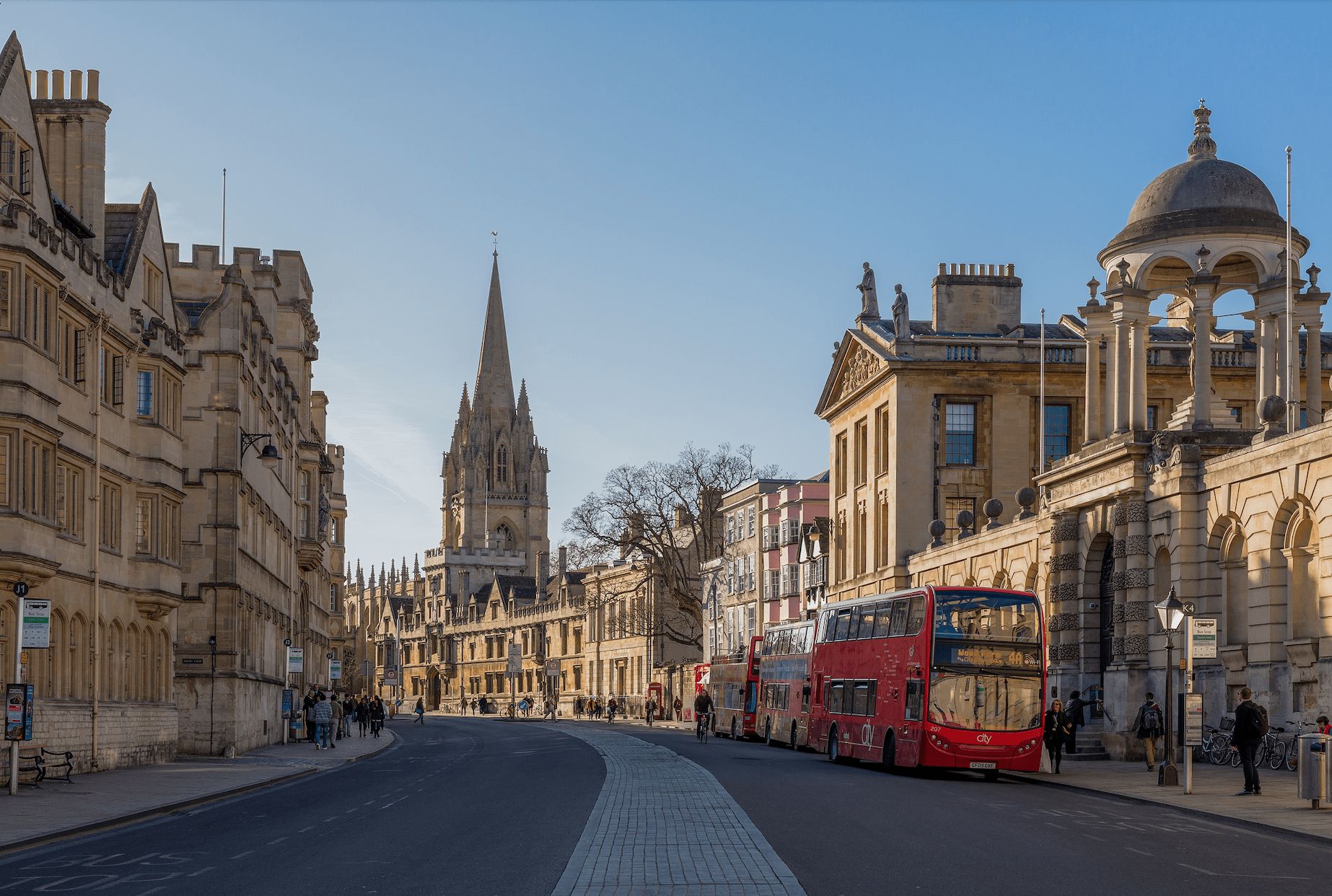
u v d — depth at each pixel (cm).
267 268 7019
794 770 4006
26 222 3362
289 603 7150
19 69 3631
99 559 3938
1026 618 3906
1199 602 4209
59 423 3656
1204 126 5106
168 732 4609
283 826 2414
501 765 4575
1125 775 3828
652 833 2186
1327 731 3094
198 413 5172
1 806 2736
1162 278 5159
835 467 8781
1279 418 4097
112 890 1633
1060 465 5131
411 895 1561
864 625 4500
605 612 15325
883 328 7988
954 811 2666
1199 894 1602
